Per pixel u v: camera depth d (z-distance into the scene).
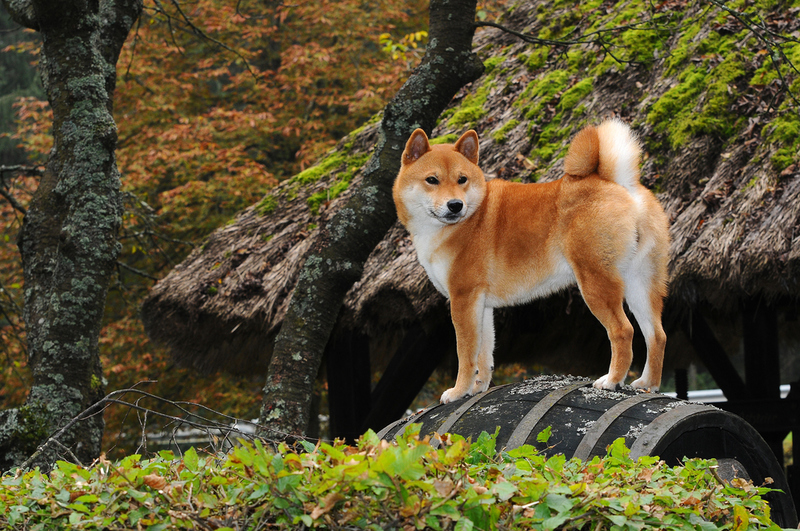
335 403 5.59
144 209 8.49
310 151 10.95
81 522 1.92
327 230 4.35
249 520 1.93
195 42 12.41
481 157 5.63
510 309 4.95
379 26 11.80
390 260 5.21
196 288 5.89
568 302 4.55
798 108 4.57
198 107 12.39
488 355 3.97
